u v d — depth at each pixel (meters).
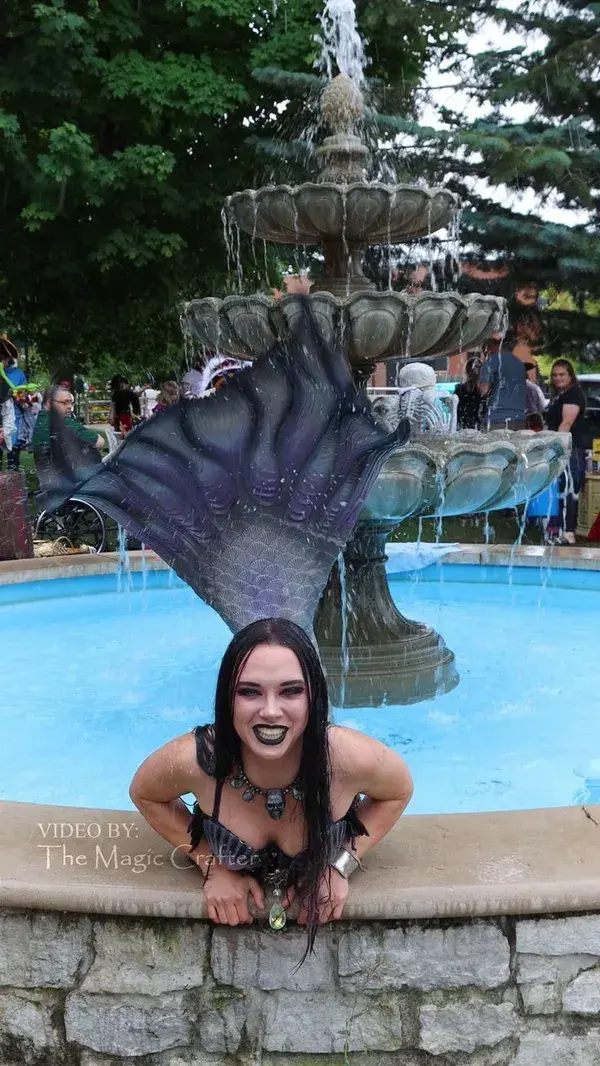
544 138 12.74
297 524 3.32
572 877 2.32
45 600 6.99
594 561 7.17
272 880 2.26
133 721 4.57
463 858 2.42
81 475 3.22
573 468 9.98
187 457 3.37
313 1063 2.36
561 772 3.94
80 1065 2.41
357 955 2.32
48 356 16.59
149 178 12.64
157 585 7.43
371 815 2.31
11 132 11.82
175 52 13.90
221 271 14.59
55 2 11.89
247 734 2.07
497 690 4.96
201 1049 2.37
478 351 10.80
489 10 13.69
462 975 2.33
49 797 3.75
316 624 5.01
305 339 3.45
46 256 14.00
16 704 4.81
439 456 4.29
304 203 4.91
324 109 5.31
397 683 4.80
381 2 12.99
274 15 12.80
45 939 2.38
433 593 7.20
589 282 13.14
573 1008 2.34
